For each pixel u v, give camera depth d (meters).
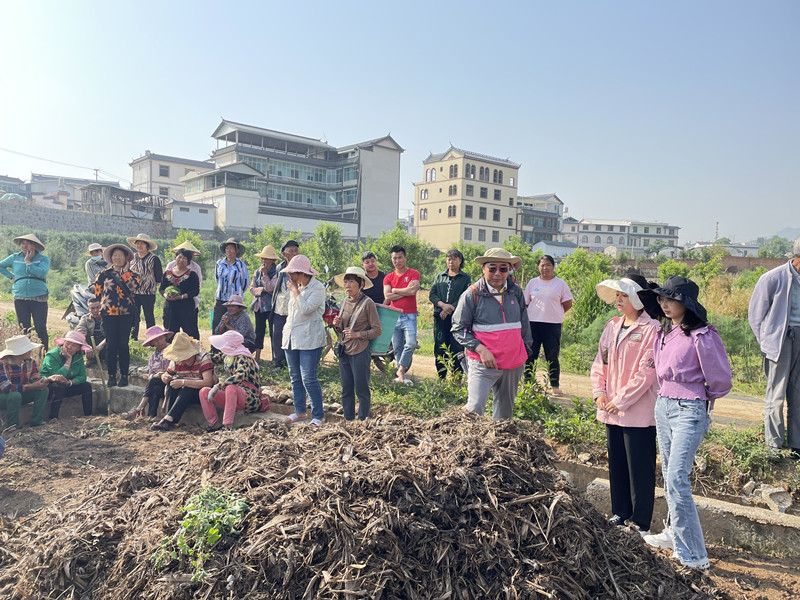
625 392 4.23
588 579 3.21
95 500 4.07
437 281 7.62
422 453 3.74
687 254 61.78
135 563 3.34
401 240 30.83
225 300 8.84
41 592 3.42
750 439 5.41
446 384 7.27
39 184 71.38
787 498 4.71
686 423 3.77
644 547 3.63
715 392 3.74
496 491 3.42
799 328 5.02
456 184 66.19
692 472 5.11
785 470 5.02
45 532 3.86
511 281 5.38
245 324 8.38
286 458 3.94
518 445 3.86
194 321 8.87
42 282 9.92
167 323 8.70
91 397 7.88
